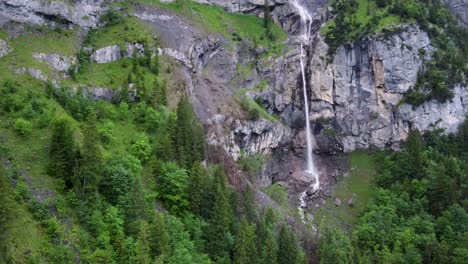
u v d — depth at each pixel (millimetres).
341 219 112375
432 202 103625
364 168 126500
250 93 128125
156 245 63625
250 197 87875
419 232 97875
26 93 74688
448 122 127375
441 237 95812
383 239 97312
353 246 93500
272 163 123875
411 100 128500
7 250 50281
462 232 95312
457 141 124562
